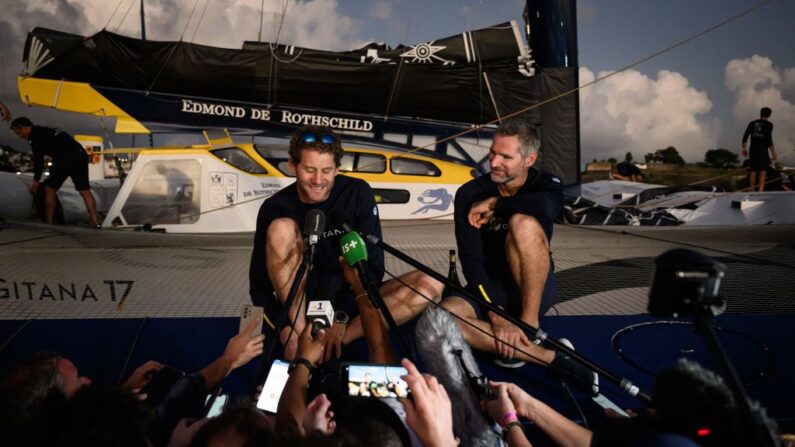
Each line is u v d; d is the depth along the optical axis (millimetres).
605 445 1422
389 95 7680
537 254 2656
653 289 1496
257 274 2910
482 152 8023
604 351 2865
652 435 1349
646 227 7398
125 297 3570
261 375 2174
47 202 7055
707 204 8000
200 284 4047
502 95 7824
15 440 1388
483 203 2783
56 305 3475
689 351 2850
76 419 1364
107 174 8180
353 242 2375
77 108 7316
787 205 7711
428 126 7941
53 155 6953
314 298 2844
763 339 2963
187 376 2201
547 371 2672
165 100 7449
